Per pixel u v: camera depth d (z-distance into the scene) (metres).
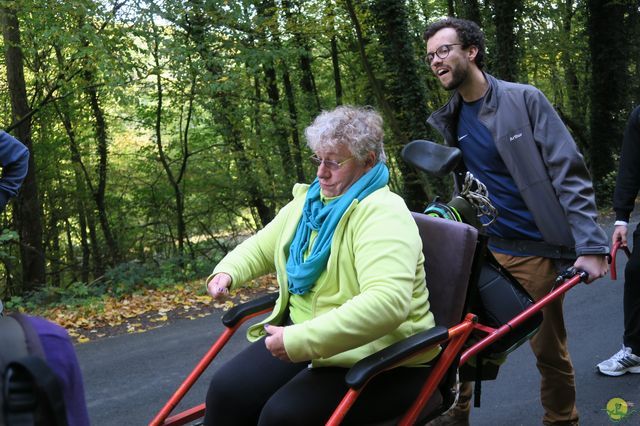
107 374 5.03
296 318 2.49
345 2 13.63
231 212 16.38
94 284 8.90
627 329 4.30
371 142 2.37
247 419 2.39
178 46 11.81
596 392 4.11
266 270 2.81
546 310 3.24
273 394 2.37
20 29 12.82
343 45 19.00
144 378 4.91
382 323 2.16
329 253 2.36
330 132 2.35
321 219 2.42
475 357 2.81
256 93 15.58
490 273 2.81
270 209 16.36
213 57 12.46
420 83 14.59
